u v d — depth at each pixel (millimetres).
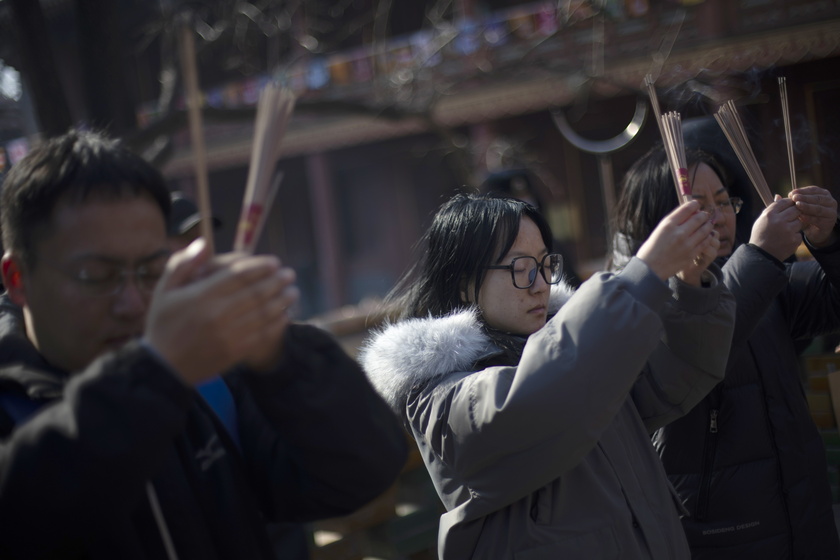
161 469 1093
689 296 1615
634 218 2139
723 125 1879
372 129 13602
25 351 1096
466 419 1512
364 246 15484
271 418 1056
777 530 1928
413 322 1721
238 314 866
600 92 9148
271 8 8328
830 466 2311
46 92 4734
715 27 4844
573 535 1553
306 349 1049
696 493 1958
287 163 16859
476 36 10172
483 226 1756
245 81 13500
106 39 5047
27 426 910
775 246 1816
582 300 1442
